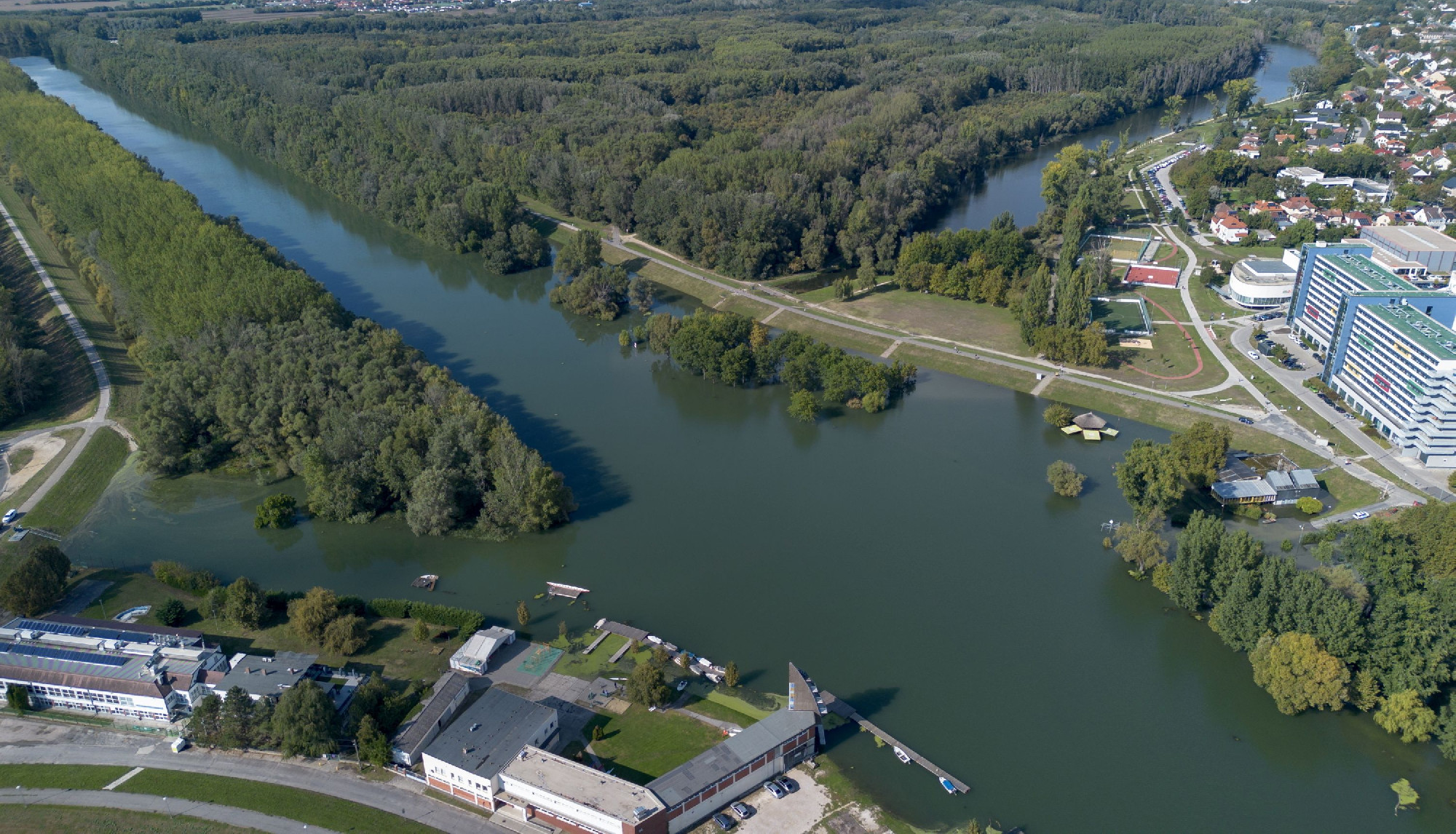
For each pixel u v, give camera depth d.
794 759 196.25
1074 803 186.88
